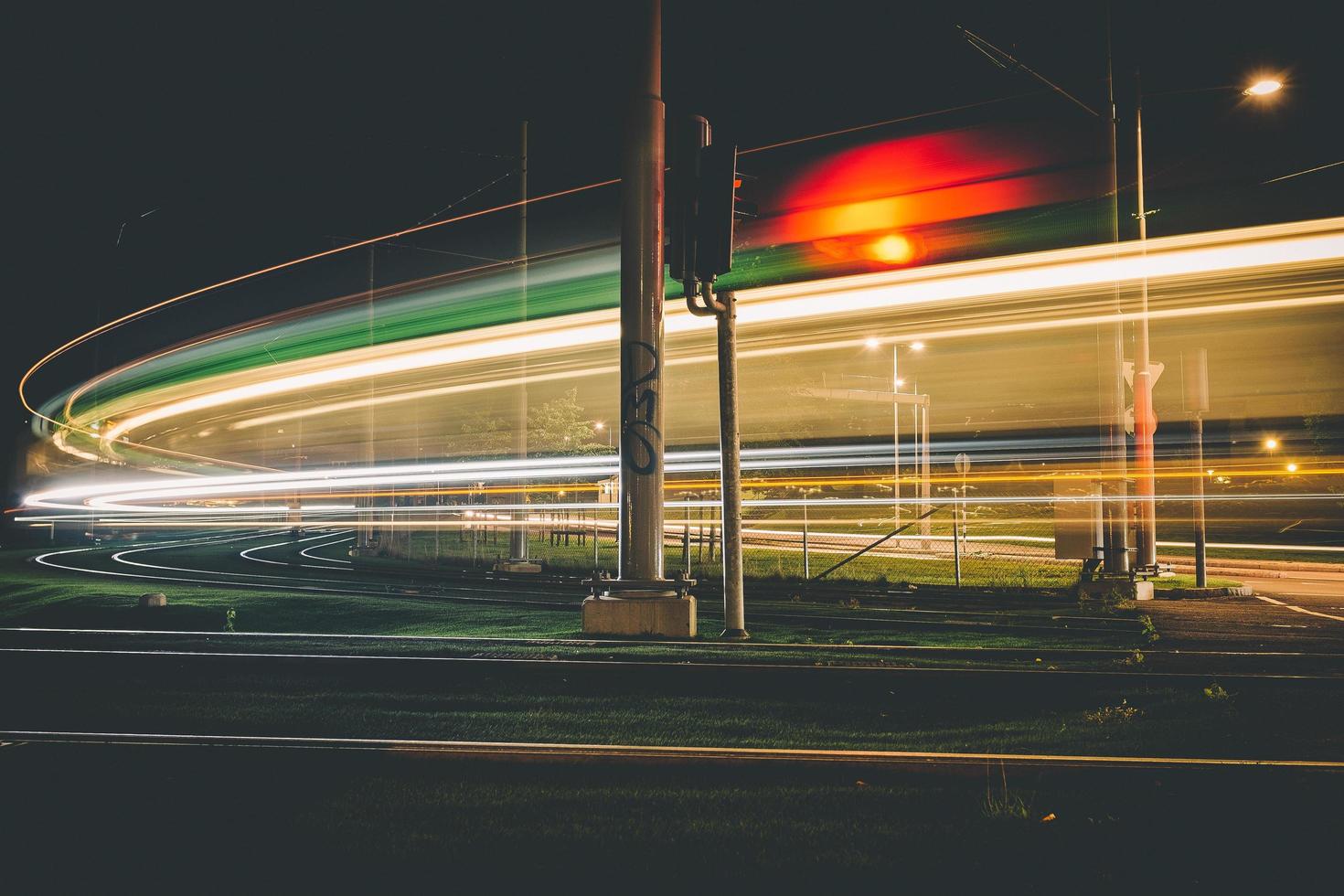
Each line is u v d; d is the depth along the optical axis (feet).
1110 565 62.64
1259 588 69.31
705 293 38.60
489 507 89.97
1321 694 27.45
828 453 140.46
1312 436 128.77
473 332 116.67
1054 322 97.19
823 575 68.85
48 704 28.37
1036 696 27.68
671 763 20.22
